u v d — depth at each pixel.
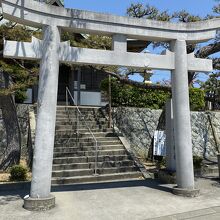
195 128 14.70
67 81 19.03
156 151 11.92
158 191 8.09
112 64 7.43
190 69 8.10
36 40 6.86
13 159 10.41
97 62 7.30
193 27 8.14
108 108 14.38
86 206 6.71
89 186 8.74
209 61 8.27
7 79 10.47
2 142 12.19
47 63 6.81
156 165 11.80
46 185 6.61
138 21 7.72
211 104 18.62
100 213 6.24
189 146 7.80
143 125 14.16
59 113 13.72
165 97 15.10
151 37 7.95
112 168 10.15
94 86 19.33
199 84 16.22
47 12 6.92
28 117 12.92
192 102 15.41
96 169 9.98
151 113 14.44
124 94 14.78
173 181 8.96
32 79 9.99
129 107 14.31
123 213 6.24
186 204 6.86
